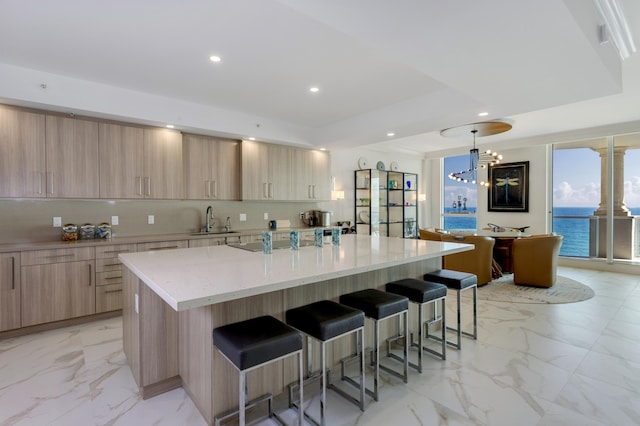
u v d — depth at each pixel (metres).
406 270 2.98
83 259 3.41
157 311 2.14
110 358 2.68
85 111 3.36
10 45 2.59
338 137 4.96
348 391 2.19
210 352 1.82
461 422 1.86
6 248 3.03
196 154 4.48
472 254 4.87
